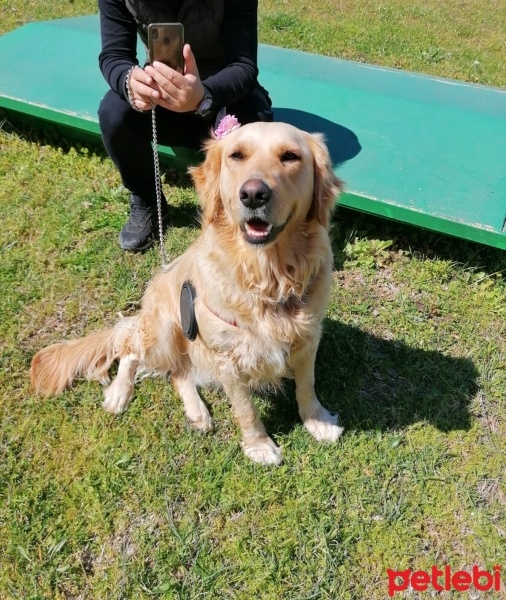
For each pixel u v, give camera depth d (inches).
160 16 123.1
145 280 138.6
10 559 89.7
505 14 317.1
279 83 182.4
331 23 281.4
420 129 157.9
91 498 96.9
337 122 161.5
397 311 129.2
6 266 139.3
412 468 100.7
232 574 88.2
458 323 126.3
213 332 92.4
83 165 172.1
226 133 97.6
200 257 94.6
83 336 126.0
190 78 107.0
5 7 276.1
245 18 129.0
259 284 88.7
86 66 191.0
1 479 99.1
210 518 95.3
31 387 114.4
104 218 153.6
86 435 106.8
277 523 94.2
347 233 145.8
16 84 179.2
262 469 101.3
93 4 287.1
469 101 171.9
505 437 105.7
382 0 329.4
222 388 115.6
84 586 87.4
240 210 81.1
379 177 139.3
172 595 85.7
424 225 130.3
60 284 136.3
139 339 113.7
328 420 107.4
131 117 129.3
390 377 116.9
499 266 134.6
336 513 95.4
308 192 88.4
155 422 108.7
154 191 143.7
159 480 99.3
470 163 143.9
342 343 122.5
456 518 94.5
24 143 180.4
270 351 92.7
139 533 93.0
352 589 87.0
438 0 337.1
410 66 238.7
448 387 114.0
